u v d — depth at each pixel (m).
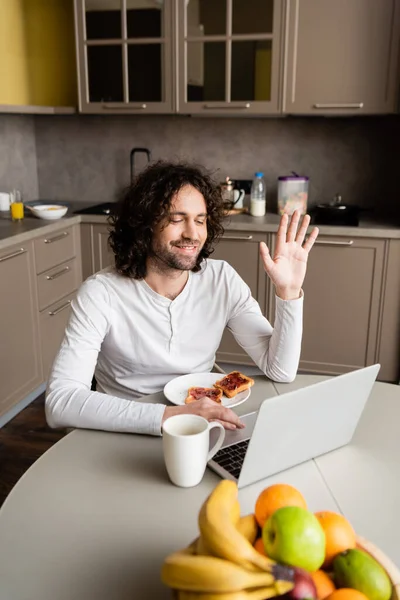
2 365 2.66
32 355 2.94
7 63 3.47
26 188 3.80
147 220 1.40
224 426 1.14
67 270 3.25
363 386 1.05
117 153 3.78
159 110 3.30
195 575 0.60
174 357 1.48
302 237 1.40
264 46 3.09
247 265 3.14
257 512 0.74
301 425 0.99
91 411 1.17
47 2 3.59
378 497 0.96
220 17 3.10
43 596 0.75
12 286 2.71
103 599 0.75
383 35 2.92
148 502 0.94
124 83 3.32
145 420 1.13
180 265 1.42
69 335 1.37
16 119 3.63
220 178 3.67
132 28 3.24
